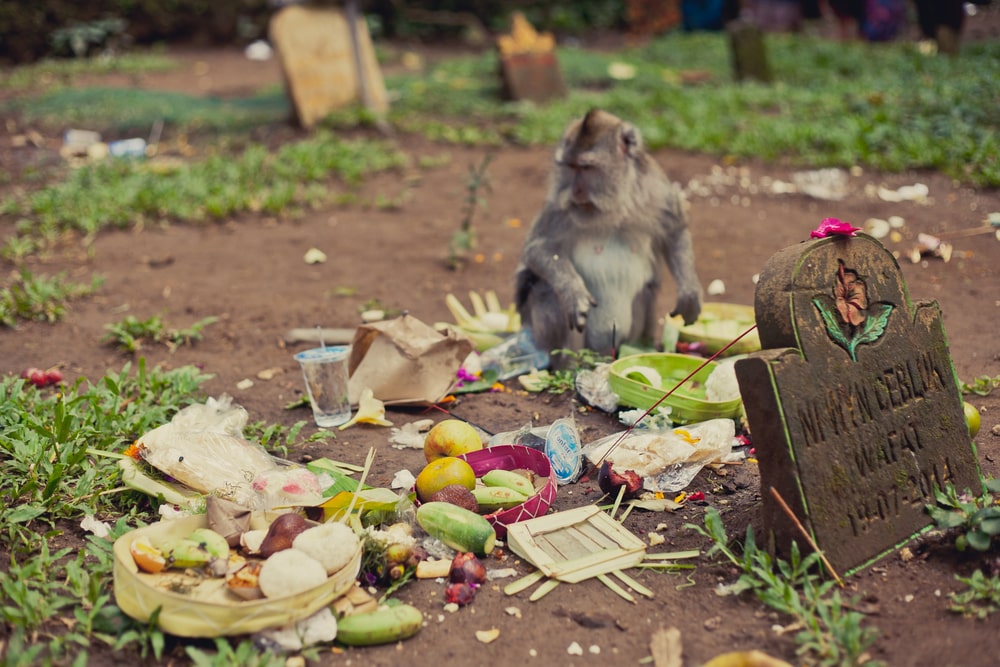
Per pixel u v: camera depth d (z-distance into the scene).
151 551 3.48
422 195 10.41
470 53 21.64
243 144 12.26
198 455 4.23
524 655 3.31
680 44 19.77
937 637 3.24
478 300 6.83
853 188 9.74
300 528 3.57
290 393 5.71
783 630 3.35
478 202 9.21
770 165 10.73
